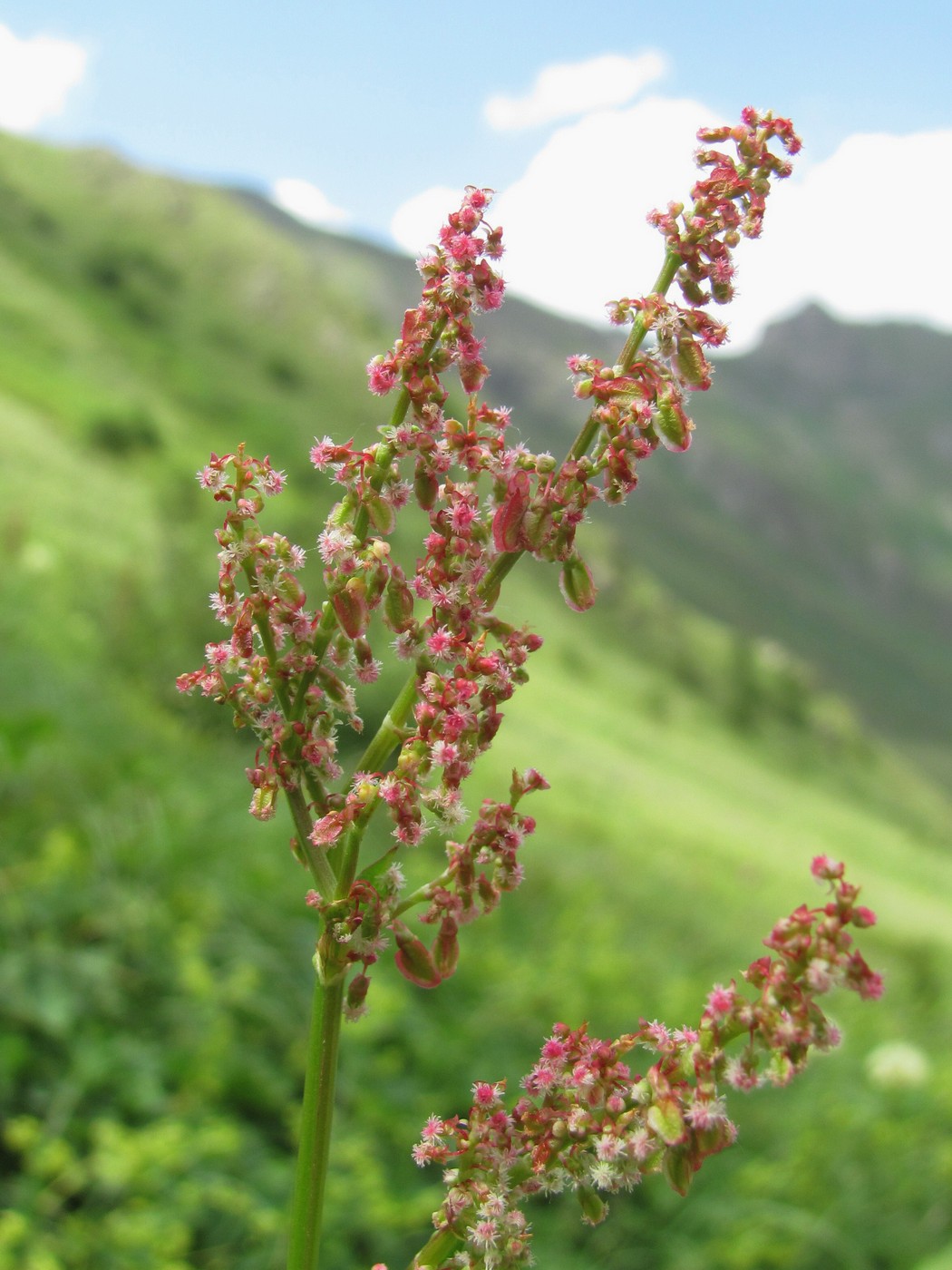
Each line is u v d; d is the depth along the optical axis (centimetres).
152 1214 386
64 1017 432
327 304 12581
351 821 116
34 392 6256
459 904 116
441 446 118
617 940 781
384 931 120
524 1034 571
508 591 4934
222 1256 392
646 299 120
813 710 8781
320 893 121
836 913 103
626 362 121
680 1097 109
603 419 116
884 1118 637
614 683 7156
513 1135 119
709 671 8412
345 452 120
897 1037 820
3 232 11250
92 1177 396
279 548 121
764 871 2456
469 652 114
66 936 482
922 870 5825
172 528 1348
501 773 1789
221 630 1166
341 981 122
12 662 766
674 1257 486
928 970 1359
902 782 8900
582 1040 119
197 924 521
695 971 823
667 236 120
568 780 2945
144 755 681
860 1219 555
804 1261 520
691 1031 111
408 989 554
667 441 117
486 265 119
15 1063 420
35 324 8944
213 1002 473
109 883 507
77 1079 422
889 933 2089
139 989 470
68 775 600
